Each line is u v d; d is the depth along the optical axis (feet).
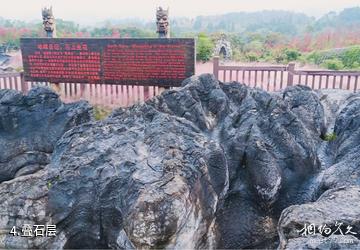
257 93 26.81
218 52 84.48
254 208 20.11
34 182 16.49
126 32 118.52
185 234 14.99
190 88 28.17
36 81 42.55
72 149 19.02
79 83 42.04
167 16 39.14
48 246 15.90
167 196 14.07
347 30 159.74
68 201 16.28
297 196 20.63
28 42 41.34
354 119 24.17
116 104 40.45
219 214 19.33
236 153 21.67
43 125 27.17
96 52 39.86
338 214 13.48
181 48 37.76
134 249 14.44
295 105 28.40
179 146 18.02
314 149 22.93
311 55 88.07
